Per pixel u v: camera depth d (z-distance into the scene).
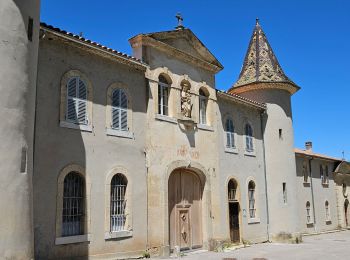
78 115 13.83
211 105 20.20
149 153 16.25
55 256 12.37
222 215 19.97
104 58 15.00
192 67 19.30
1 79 9.64
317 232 32.72
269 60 25.67
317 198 33.75
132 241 14.95
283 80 24.69
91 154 13.98
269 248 20.23
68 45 13.80
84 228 13.37
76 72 13.95
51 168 12.69
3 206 9.22
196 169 18.67
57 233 12.52
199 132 19.14
